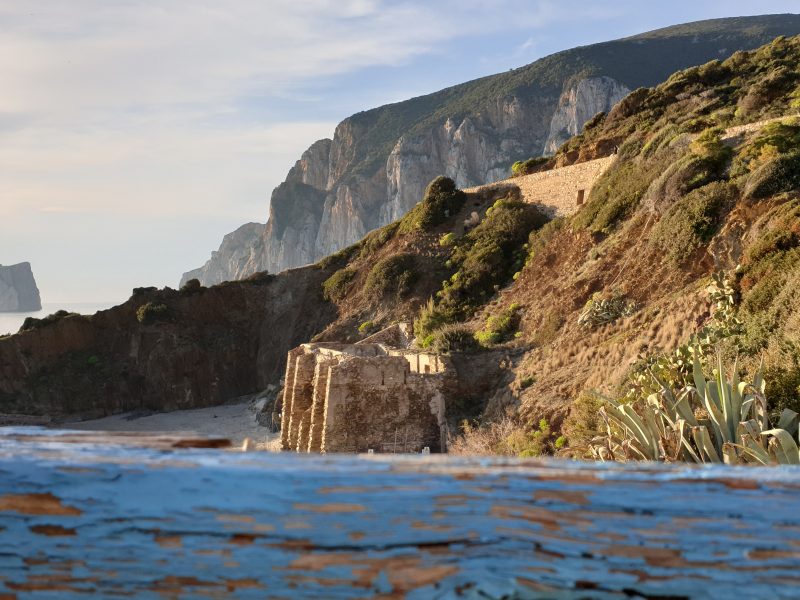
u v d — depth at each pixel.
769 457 16.44
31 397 92.81
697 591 1.75
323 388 45.34
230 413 87.44
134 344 96.44
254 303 98.12
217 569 1.90
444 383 47.38
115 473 1.93
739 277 35.88
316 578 1.89
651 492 1.85
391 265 80.31
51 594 1.92
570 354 44.69
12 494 1.92
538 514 1.83
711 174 49.59
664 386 19.70
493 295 68.62
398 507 1.87
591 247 58.59
